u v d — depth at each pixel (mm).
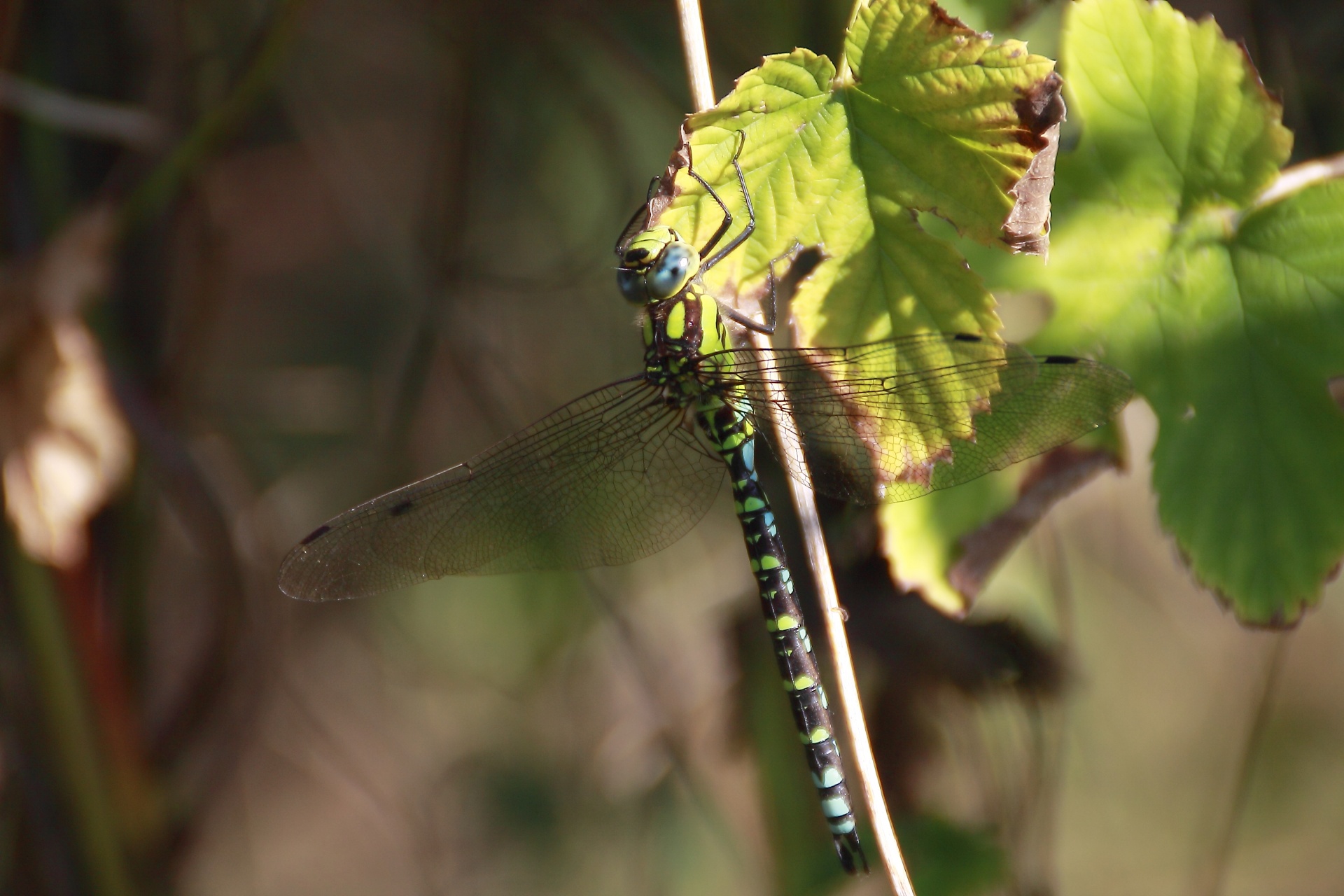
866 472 1521
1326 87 1554
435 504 1547
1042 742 1546
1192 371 1518
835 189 1508
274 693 1597
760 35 1551
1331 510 1513
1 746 1560
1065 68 1519
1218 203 1517
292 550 1543
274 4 1553
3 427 1553
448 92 1615
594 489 1549
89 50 1568
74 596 1560
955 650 1539
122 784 1563
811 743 1539
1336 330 1513
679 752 1592
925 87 1503
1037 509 1520
